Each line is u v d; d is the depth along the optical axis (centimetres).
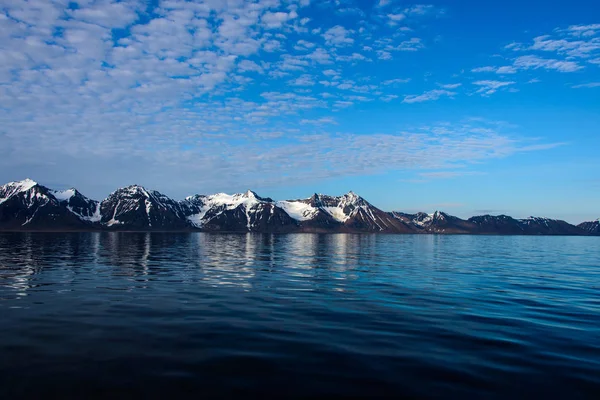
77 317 2614
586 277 5116
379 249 12500
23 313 2712
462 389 1550
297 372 1697
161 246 12319
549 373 1709
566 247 16400
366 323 2520
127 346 2011
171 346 2020
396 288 3991
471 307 3045
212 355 1894
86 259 6938
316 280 4569
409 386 1572
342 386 1566
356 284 4259
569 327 2453
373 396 1485
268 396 1470
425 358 1881
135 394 1463
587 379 1650
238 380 1605
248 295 3525
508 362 1838
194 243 15138
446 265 6744
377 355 1917
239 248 11888
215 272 5272
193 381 1587
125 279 4466
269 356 1888
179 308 2931
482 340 2169
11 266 5609
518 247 15912
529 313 2844
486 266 6638
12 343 2036
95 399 1417
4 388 1495
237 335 2230
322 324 2489
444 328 2411
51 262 6291
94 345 2020
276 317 2669
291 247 13025
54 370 1677
